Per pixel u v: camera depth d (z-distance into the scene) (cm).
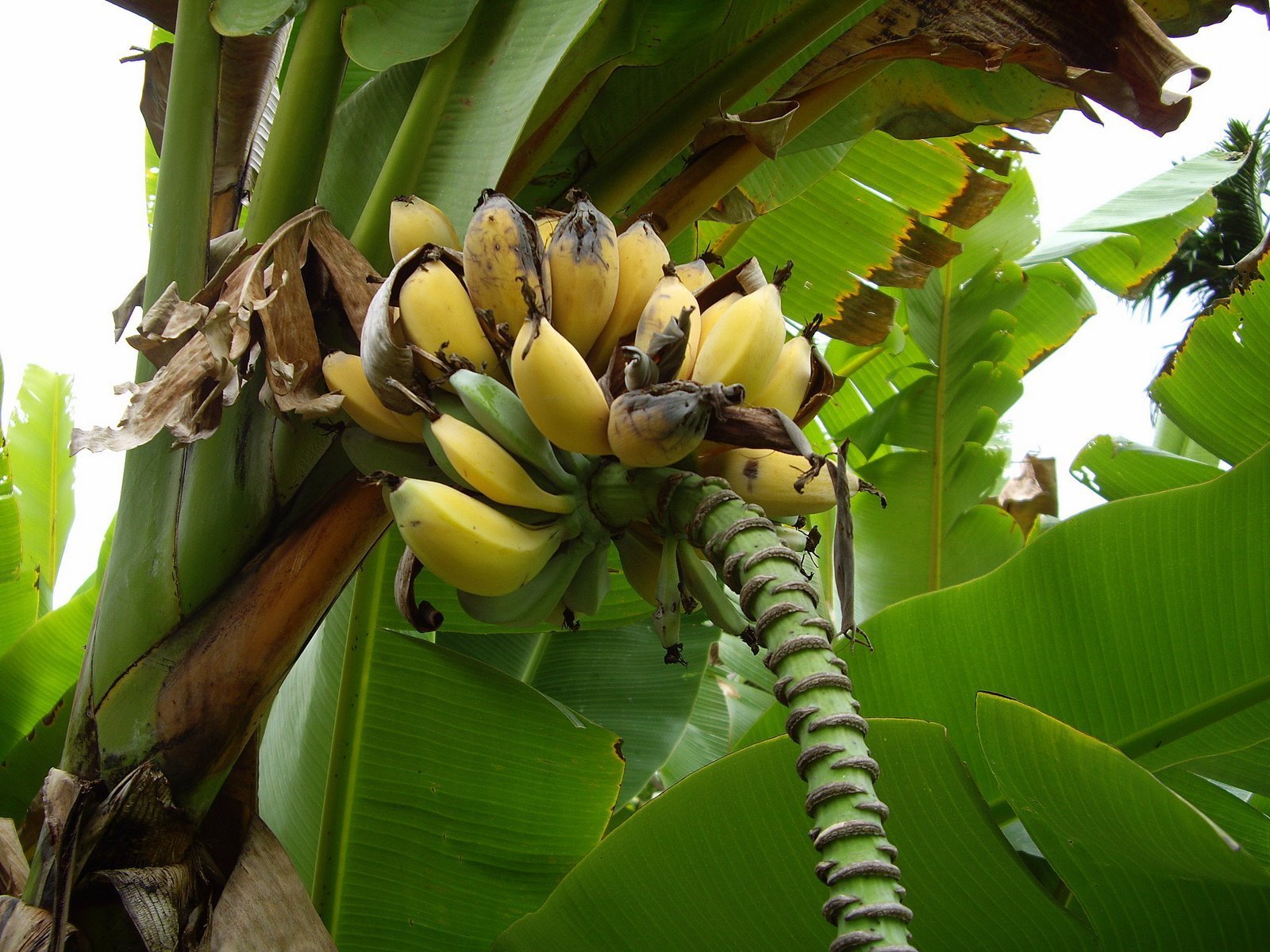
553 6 120
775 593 86
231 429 112
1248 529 127
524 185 134
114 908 103
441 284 104
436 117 122
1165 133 128
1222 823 147
